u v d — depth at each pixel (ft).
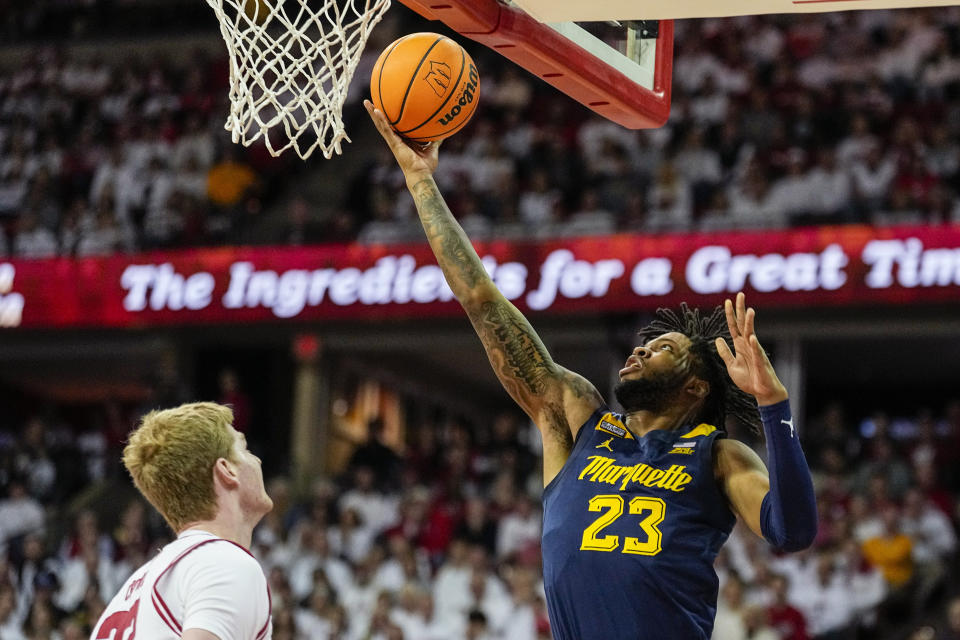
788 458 10.75
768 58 59.41
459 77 14.02
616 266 50.11
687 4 13.28
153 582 10.91
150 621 10.80
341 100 15.01
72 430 71.15
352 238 55.62
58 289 56.54
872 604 39.14
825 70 57.93
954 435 49.03
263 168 62.03
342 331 56.08
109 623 11.13
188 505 11.36
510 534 44.11
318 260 54.19
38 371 67.26
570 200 56.08
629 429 12.59
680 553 11.51
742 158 54.80
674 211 53.72
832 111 55.72
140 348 58.54
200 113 65.16
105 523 52.65
